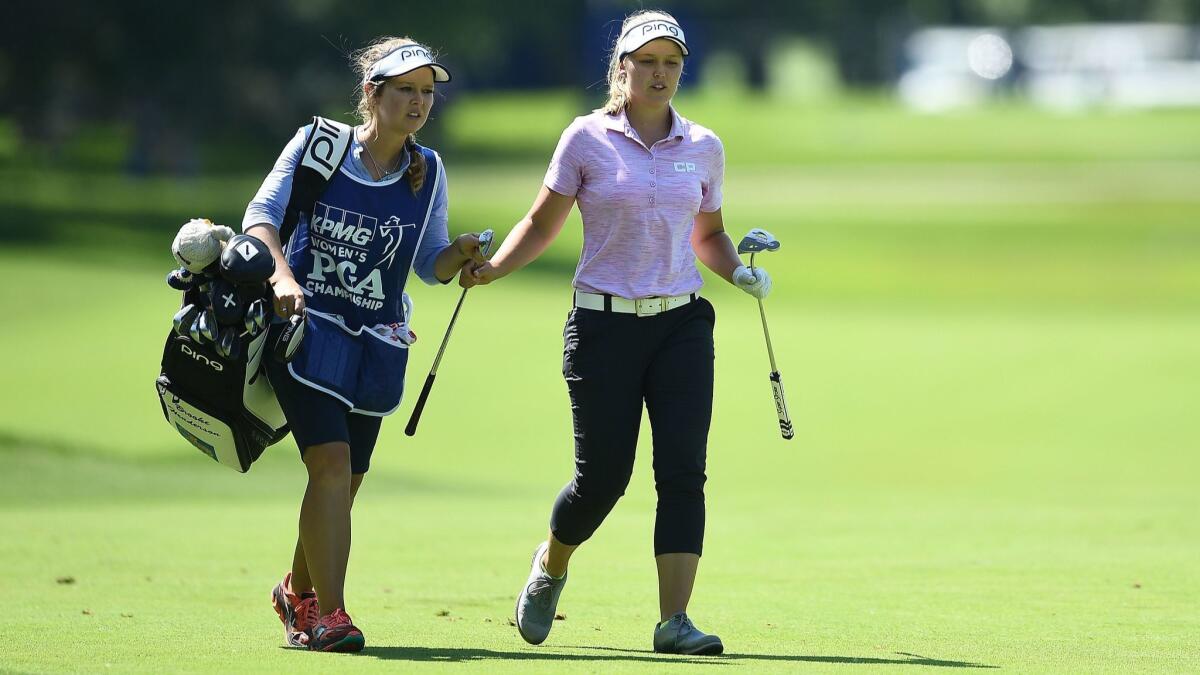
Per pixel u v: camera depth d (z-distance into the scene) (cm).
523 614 1930
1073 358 7506
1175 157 19425
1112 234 14062
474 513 3556
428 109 1911
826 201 15738
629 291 1923
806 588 2372
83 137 18950
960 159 19375
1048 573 2509
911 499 4075
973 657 1792
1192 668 1717
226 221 12756
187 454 4856
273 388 1888
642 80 1930
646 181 1916
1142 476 4972
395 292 1938
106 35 15725
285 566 2614
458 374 6819
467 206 14400
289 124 17438
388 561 2712
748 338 8138
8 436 4838
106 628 1980
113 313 8038
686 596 1867
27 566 2586
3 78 16250
